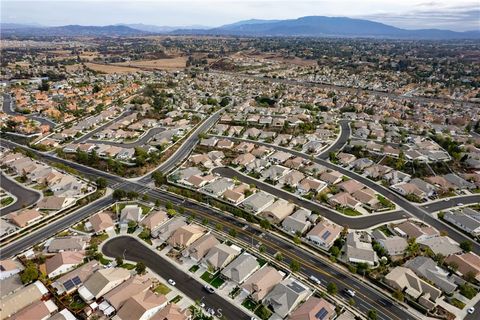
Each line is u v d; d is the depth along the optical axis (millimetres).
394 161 167125
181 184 144500
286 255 101438
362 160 165375
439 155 172000
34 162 162625
